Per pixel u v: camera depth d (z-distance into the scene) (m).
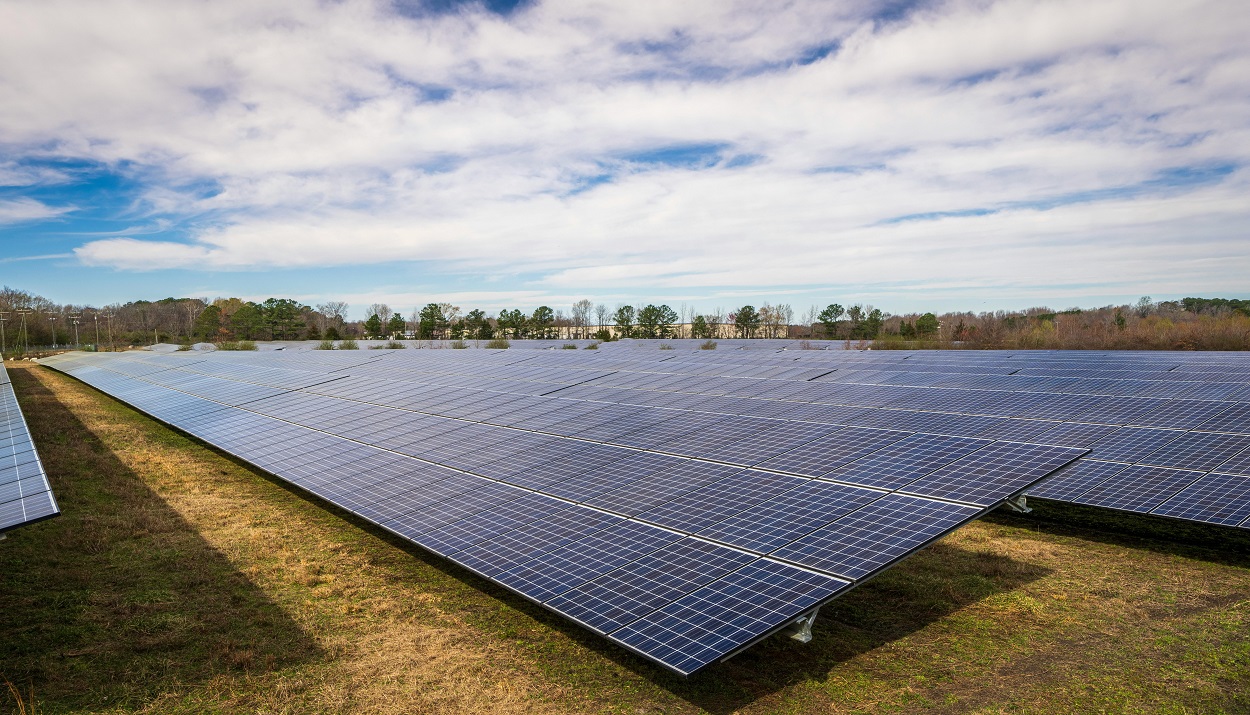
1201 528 15.03
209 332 135.88
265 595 13.71
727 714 9.41
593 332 147.62
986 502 10.98
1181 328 62.16
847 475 13.13
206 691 10.16
